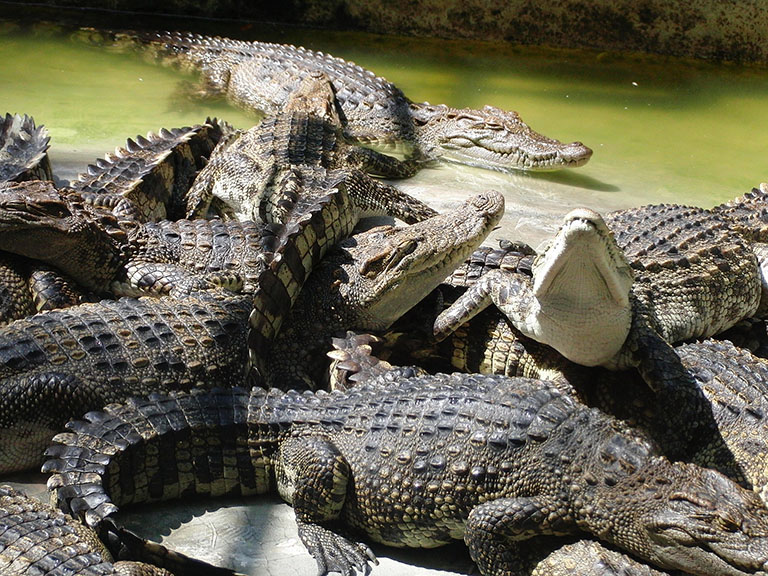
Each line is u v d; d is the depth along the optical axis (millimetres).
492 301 8984
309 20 23062
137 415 7414
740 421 7824
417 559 7059
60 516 6469
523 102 18219
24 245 9695
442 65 20625
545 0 21859
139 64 19203
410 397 7340
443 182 14523
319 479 7023
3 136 12898
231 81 18234
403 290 9305
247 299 9312
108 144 14625
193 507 7512
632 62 21375
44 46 19938
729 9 21031
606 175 14773
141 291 10148
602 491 6523
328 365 9102
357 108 16734
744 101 18812
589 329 7980
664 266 9539
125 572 5977
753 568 5910
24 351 7773
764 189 12641
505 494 6699
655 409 8195
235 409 7562
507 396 7105
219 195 12617
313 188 11086
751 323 10453
